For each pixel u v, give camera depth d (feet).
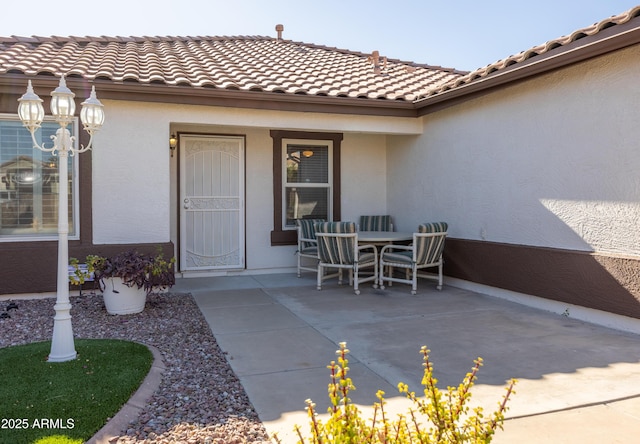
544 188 20.81
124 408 11.00
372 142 33.47
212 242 30.25
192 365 14.21
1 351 14.82
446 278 27.63
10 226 22.16
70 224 22.94
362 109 27.37
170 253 24.00
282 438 9.98
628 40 16.06
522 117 21.91
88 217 22.93
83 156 22.79
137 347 15.25
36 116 13.42
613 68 17.65
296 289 26.16
